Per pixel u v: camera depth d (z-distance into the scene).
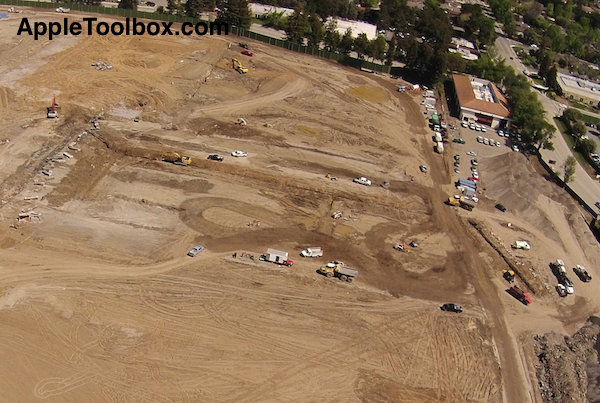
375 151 113.38
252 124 115.69
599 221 100.81
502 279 82.75
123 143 100.81
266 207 90.31
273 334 67.62
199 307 69.88
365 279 78.31
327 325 70.00
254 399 59.56
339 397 61.06
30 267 71.75
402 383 63.72
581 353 72.19
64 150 95.75
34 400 56.44
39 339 62.81
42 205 82.75
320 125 120.06
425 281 79.75
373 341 68.75
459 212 97.31
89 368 60.50
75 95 113.38
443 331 71.69
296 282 75.88
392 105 135.62
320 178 100.25
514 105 136.25
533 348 71.62
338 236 86.12
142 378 60.22
